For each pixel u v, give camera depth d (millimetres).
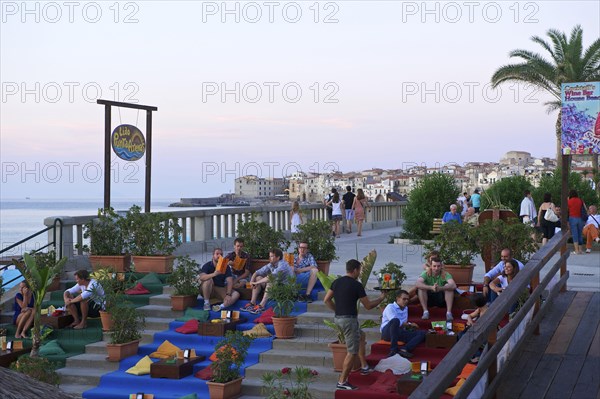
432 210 27453
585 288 14156
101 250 17188
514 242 14539
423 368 11117
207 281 14570
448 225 14898
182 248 20859
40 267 15852
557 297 12742
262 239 16719
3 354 13008
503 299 7289
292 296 13461
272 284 13461
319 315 13883
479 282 15164
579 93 12516
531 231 14727
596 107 12422
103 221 17406
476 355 10945
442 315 13195
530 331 9703
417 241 25625
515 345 8789
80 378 12641
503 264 13000
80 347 13781
